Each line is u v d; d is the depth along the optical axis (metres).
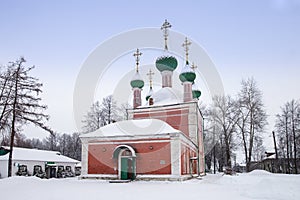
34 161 37.38
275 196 11.83
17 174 34.38
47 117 29.84
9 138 28.45
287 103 42.59
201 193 13.73
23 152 38.75
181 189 15.71
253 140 37.00
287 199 11.20
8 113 28.03
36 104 29.31
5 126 27.81
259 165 52.28
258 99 36.47
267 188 13.56
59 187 17.03
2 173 34.12
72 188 16.42
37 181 21.11
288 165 40.88
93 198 12.05
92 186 17.80
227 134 36.25
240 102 36.66
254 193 12.77
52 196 12.70
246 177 22.62
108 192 14.25
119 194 13.41
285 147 43.47
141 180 21.81
